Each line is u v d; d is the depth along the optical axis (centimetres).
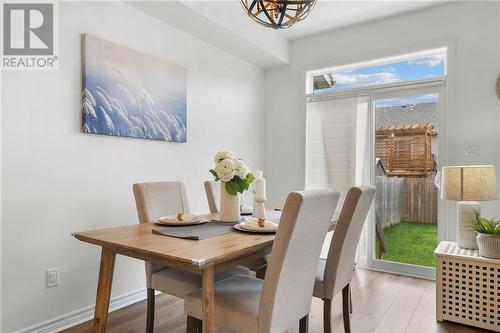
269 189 438
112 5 262
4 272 201
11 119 204
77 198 238
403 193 351
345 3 325
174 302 273
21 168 208
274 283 137
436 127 334
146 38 288
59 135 227
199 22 306
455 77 321
